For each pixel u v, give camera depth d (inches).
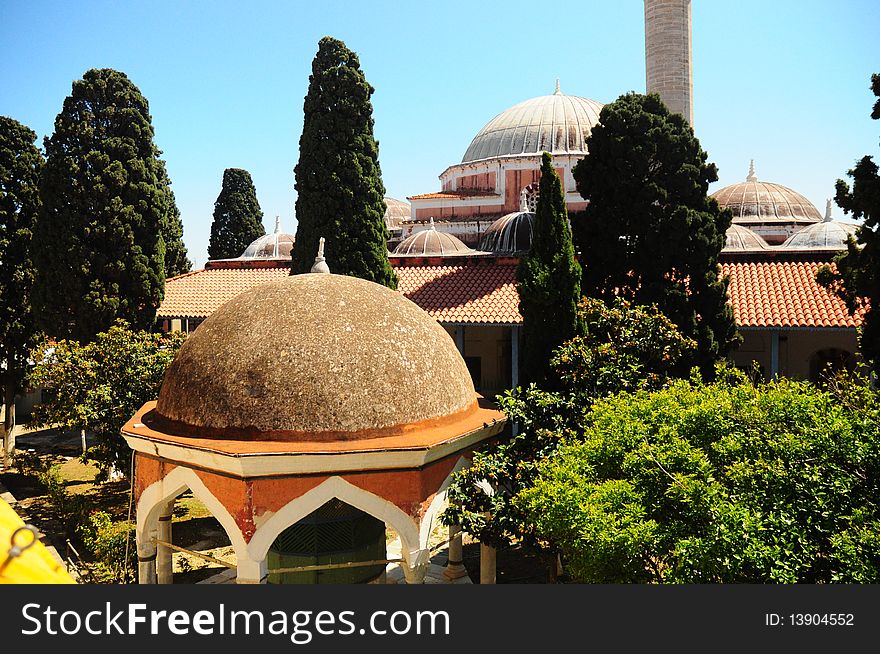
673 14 1525.6
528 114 1569.9
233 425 371.9
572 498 315.6
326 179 944.3
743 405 383.6
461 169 1588.3
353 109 956.6
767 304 884.6
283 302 410.3
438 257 1088.2
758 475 320.8
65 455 1040.2
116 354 730.8
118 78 980.6
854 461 320.8
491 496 421.1
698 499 301.3
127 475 834.8
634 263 801.6
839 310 845.2
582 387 518.6
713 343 748.0
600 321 581.0
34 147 1029.2
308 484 359.6
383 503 371.6
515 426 750.5
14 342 995.9
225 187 1834.4
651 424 390.0
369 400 378.9
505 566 601.9
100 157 937.5
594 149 830.5
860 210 626.8
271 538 356.8
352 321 402.3
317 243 944.3
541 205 648.4
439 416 406.9
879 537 274.2
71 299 925.2
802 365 1015.0
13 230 995.9
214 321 422.0
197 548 661.3
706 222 782.5
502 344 1117.1
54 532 718.5
